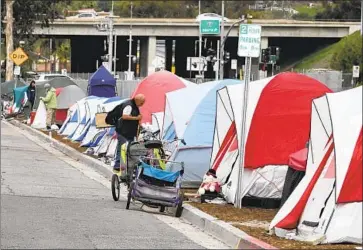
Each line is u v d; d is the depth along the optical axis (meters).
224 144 35.97
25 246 23.58
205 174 36.97
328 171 26.11
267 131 34.09
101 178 45.59
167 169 35.84
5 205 32.44
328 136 26.59
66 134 72.38
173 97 43.19
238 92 35.59
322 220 25.34
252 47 31.94
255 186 34.03
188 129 40.09
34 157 56.72
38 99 95.06
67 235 25.92
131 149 34.28
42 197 35.69
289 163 30.20
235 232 26.39
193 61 131.25
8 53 139.25
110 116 37.56
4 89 121.88
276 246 24.25
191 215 31.11
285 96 34.41
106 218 30.30
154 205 32.41
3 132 82.00
